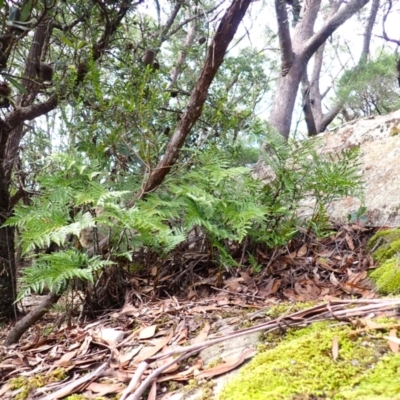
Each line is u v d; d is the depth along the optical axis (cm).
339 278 177
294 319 106
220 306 149
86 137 184
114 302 179
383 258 180
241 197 194
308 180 201
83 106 193
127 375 102
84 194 150
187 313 144
